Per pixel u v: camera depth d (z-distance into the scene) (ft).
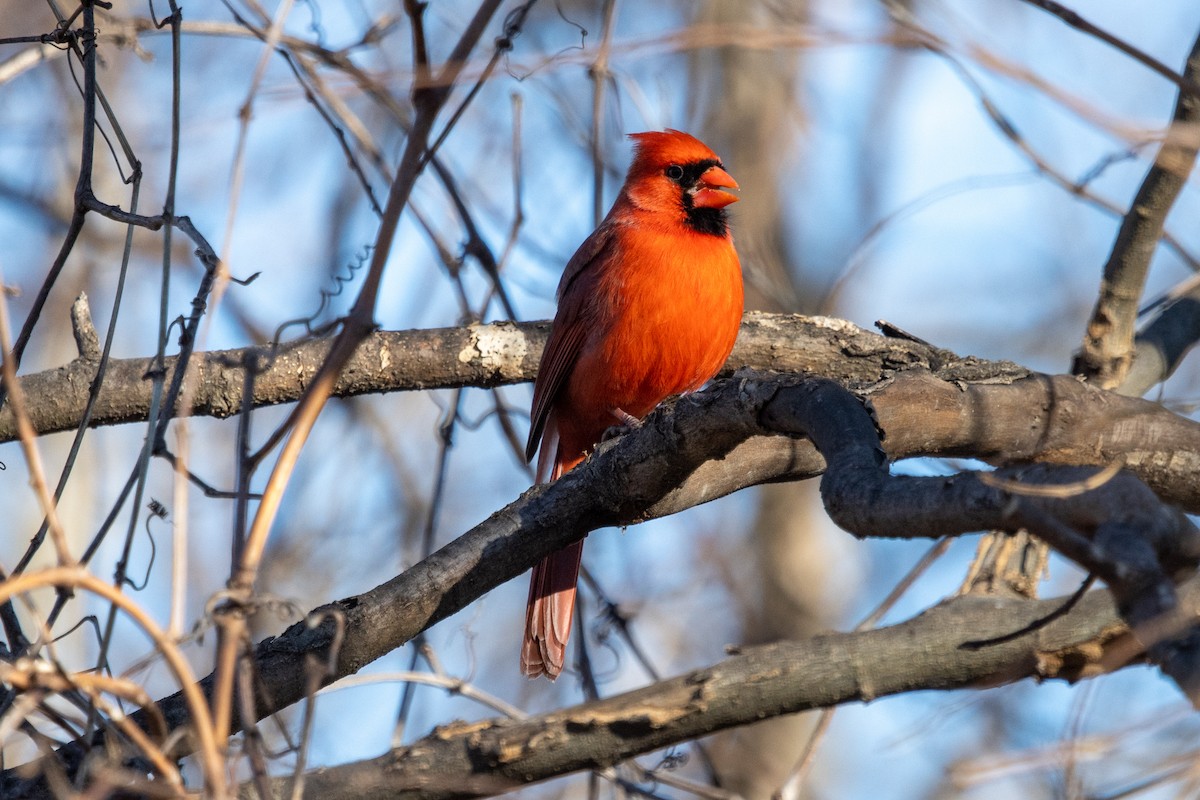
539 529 22.59
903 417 20.54
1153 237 27.81
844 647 20.20
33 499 37.11
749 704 19.80
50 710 17.07
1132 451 22.06
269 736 33.47
